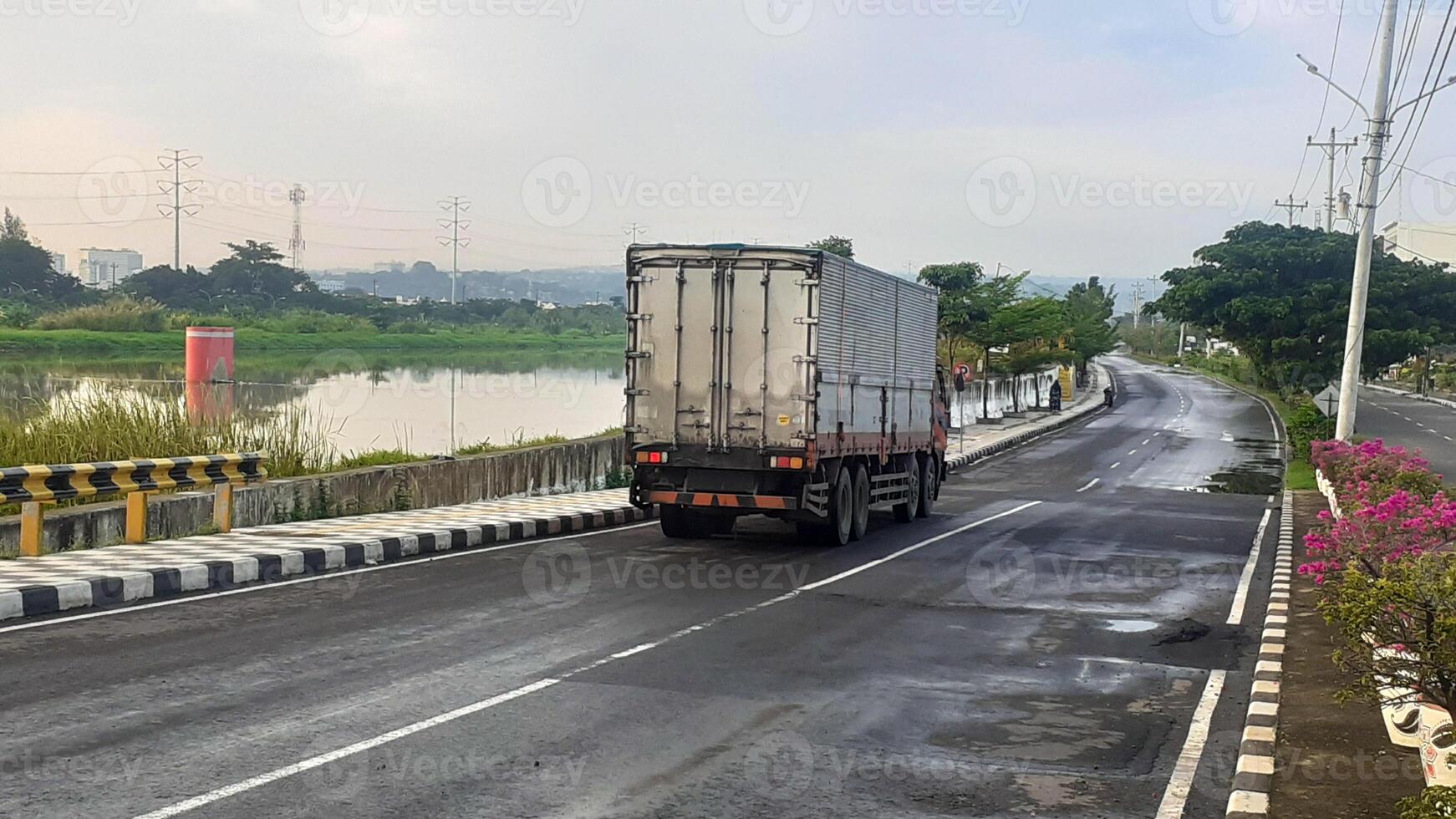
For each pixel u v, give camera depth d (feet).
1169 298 191.83
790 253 52.65
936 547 59.47
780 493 53.83
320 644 31.81
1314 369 182.91
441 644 32.48
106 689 26.32
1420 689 19.98
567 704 26.50
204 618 35.14
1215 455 147.54
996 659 33.45
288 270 271.49
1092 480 117.50
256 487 55.47
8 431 58.08
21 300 238.27
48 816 18.33
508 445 87.76
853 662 32.09
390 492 64.75
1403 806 17.47
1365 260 98.63
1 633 32.09
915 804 20.76
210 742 22.53
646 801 20.25
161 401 67.36
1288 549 61.52
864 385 60.54
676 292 54.08
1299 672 31.71
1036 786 22.09
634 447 54.49
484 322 278.46
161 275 257.96
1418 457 64.44
